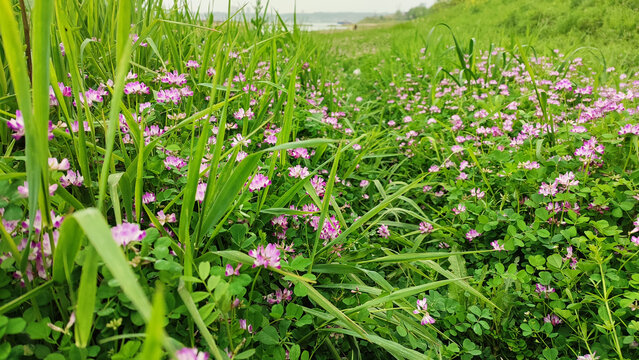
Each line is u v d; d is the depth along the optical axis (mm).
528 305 2127
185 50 3578
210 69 3012
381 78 7086
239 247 1850
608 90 4266
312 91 4738
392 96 6035
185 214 1522
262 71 3779
